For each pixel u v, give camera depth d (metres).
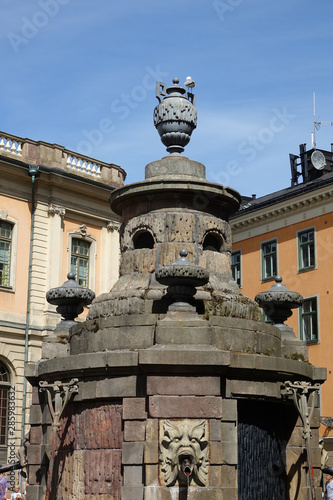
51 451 12.40
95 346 12.66
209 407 11.49
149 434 11.46
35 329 37.41
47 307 38.19
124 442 11.63
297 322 41.97
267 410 12.63
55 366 12.70
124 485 11.48
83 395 12.36
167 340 11.68
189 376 11.57
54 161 39.50
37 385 13.55
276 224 44.59
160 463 11.36
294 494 12.73
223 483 11.45
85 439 12.32
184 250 12.31
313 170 46.91
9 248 37.75
